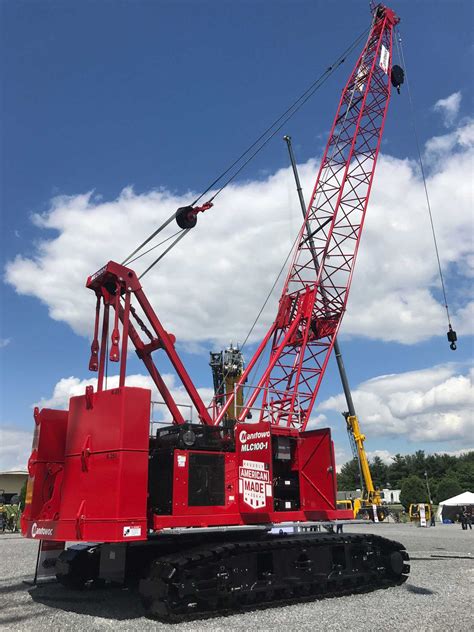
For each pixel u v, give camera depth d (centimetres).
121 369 1186
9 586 1261
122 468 924
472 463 11931
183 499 1020
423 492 8331
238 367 2850
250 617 928
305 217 2689
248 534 1189
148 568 970
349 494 6462
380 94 2773
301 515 1217
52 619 898
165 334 1334
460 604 1004
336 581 1162
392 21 2842
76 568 1202
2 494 4294
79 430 1048
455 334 1953
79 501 992
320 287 2550
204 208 1791
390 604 1021
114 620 895
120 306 1279
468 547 2259
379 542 1287
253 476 1145
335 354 3872
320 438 1315
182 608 911
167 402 1363
